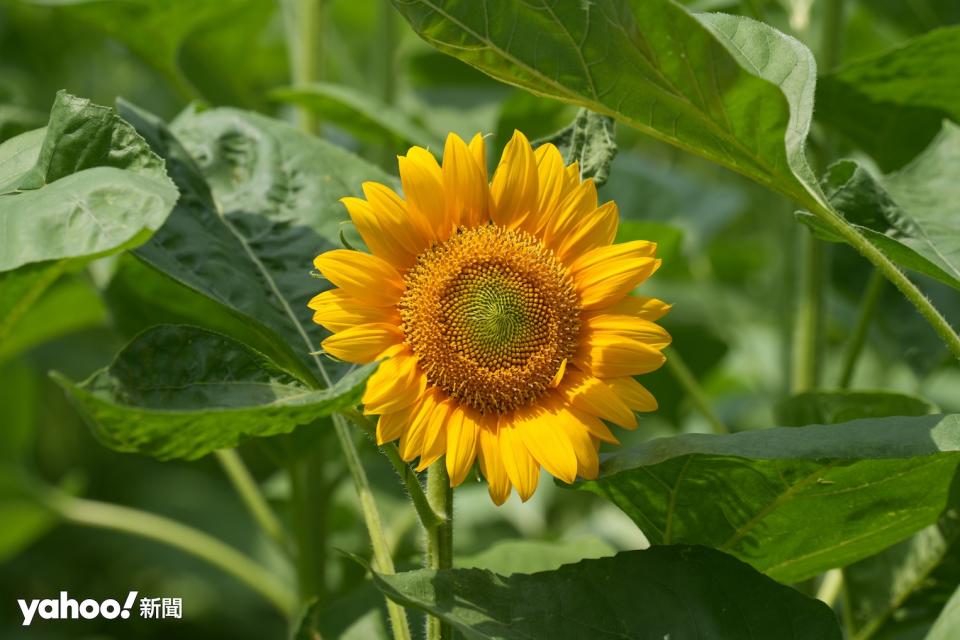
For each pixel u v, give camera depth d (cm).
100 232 100
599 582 106
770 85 102
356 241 122
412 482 105
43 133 111
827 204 108
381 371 104
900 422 103
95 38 224
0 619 218
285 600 157
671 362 147
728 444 103
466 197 108
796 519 111
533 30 104
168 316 134
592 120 113
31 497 173
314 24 156
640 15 101
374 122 145
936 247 117
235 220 121
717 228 179
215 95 162
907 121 140
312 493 146
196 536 161
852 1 172
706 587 107
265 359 103
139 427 97
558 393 106
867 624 127
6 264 99
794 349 156
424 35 105
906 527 112
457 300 106
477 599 104
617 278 107
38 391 228
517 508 199
